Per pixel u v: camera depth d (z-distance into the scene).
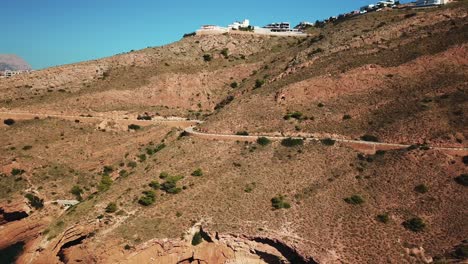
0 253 83.25
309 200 76.06
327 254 64.75
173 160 92.75
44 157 99.62
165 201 79.94
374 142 86.38
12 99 116.50
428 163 78.56
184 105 134.75
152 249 72.12
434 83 96.94
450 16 116.62
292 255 68.19
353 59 111.94
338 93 103.44
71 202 91.44
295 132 94.75
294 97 104.69
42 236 81.38
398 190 75.56
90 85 130.50
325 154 86.12
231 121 102.75
